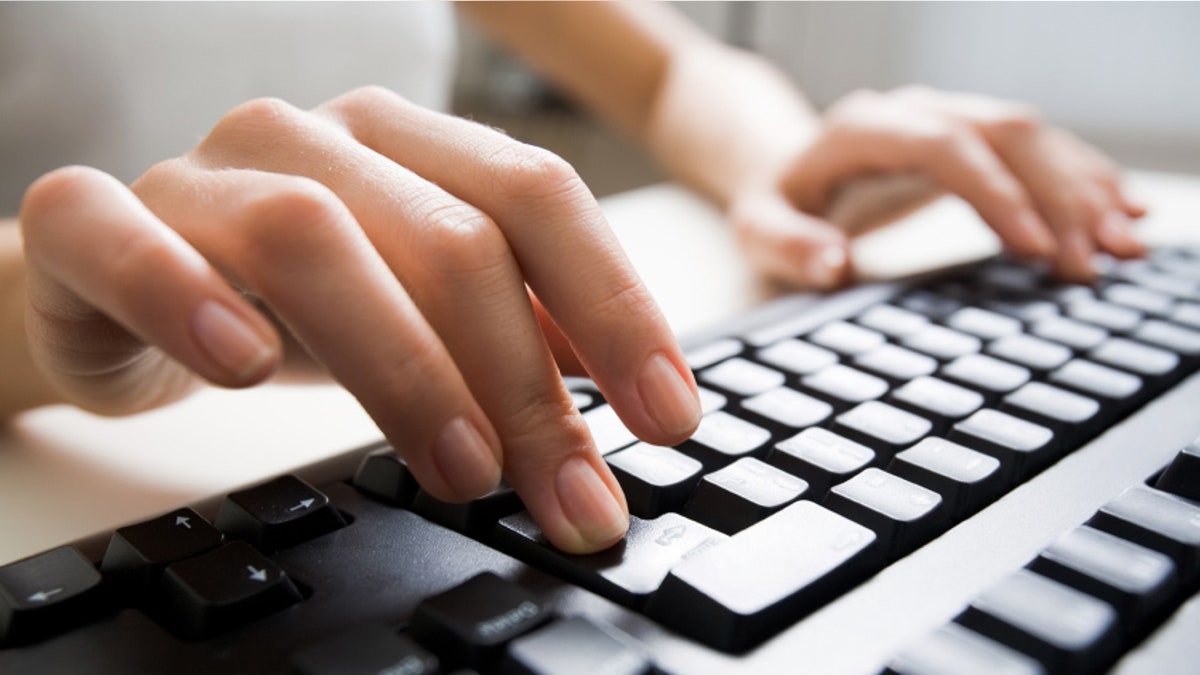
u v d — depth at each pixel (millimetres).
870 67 960
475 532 225
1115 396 290
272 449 305
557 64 801
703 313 422
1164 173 781
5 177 565
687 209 613
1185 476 237
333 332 211
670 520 225
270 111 279
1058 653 173
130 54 610
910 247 533
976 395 287
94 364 293
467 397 218
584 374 278
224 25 647
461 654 171
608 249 248
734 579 190
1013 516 229
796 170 570
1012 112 527
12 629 180
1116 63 797
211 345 187
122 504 266
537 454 224
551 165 254
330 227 213
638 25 796
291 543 215
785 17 1007
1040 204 488
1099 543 206
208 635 182
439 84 809
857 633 185
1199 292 401
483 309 233
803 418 270
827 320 353
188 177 242
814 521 212
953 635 173
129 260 193
